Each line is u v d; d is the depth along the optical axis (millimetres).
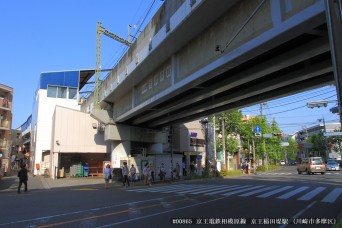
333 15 6234
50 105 46688
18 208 13086
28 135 67000
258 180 30328
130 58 22391
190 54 16391
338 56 6086
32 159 49938
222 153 46844
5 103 46219
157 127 37406
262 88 17078
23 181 21500
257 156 63969
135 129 35125
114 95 29656
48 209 12664
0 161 32625
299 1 9812
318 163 40531
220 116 47469
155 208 12508
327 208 12227
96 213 11461
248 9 12086
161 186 24875
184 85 16859
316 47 11445
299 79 15117
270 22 10945
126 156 33812
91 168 41469
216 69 14180
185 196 16875
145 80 23375
